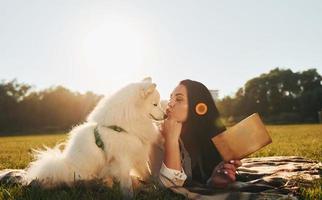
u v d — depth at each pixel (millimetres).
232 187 2086
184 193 1979
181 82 2221
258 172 2484
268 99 41562
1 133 31047
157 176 2238
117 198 1979
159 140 2271
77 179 2129
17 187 2221
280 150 5008
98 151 2121
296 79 41750
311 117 34250
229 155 2064
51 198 1959
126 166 2086
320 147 5332
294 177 2256
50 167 2145
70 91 38188
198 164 2279
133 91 2145
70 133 2312
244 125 2045
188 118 2205
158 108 2184
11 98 36906
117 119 2113
